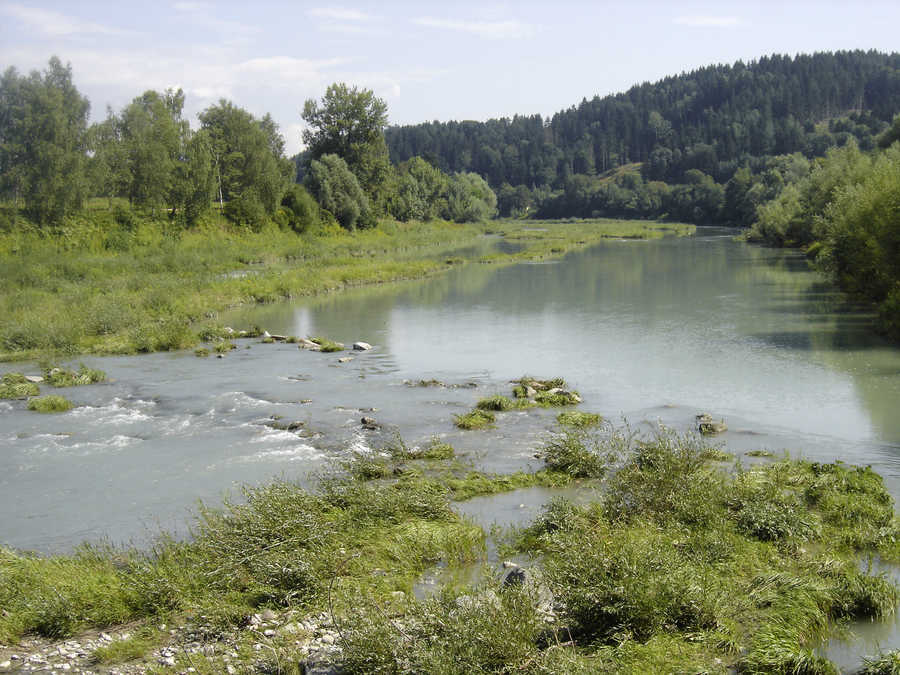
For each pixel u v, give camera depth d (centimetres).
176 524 1392
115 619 1036
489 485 1552
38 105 6450
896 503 1397
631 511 1327
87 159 6856
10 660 933
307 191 9688
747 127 19675
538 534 1277
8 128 6381
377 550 1226
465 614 895
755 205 12550
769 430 1895
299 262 7019
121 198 8638
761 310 3847
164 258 5997
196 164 7838
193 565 1138
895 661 839
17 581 1104
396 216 12144
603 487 1527
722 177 17850
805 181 8594
